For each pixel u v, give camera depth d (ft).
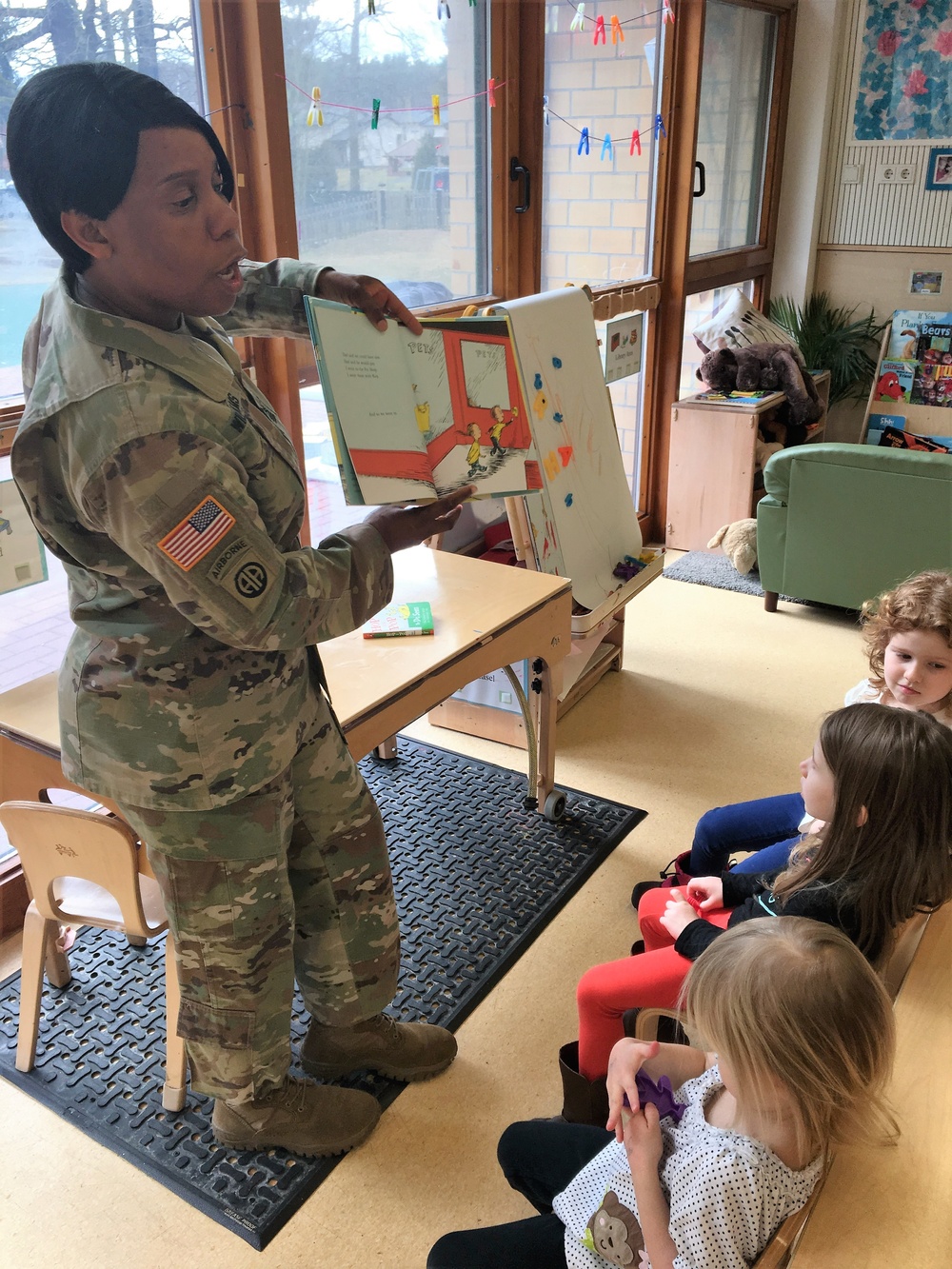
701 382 15.84
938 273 16.39
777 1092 3.01
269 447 4.31
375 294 4.96
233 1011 4.96
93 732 4.36
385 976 5.74
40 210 3.78
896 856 3.99
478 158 10.40
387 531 4.65
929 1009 3.29
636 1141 3.38
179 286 3.94
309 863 5.34
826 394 16.65
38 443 3.88
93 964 7.00
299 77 8.10
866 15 15.57
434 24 9.34
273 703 4.52
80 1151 5.63
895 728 4.06
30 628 7.18
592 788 9.12
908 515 11.01
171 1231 5.18
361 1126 5.63
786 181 16.79
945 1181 2.68
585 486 9.02
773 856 5.76
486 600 7.39
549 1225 4.12
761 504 12.14
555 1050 6.33
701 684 11.05
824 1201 2.62
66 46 6.43
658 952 5.32
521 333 8.13
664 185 13.19
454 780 9.23
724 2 13.74
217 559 3.81
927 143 15.78
